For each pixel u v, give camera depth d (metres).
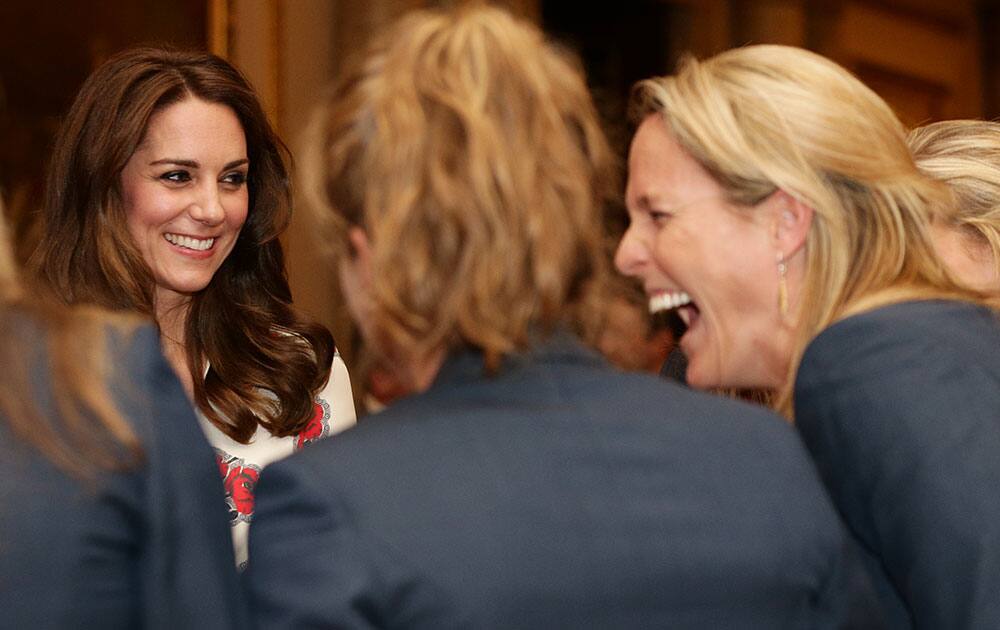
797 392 3.65
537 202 2.81
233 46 12.46
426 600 2.54
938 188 3.98
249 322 6.25
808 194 3.76
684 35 18.62
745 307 3.93
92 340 3.03
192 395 6.05
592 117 3.02
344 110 2.92
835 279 3.84
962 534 3.23
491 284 2.76
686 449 2.86
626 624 2.63
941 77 22.39
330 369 6.41
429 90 2.83
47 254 6.00
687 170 3.90
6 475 2.78
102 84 6.00
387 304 2.79
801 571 2.80
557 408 2.86
